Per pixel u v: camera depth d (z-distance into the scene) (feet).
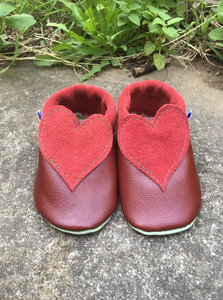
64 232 0.69
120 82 1.14
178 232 0.67
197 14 1.32
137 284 0.62
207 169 0.83
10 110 1.01
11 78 1.15
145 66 1.16
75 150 0.68
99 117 0.71
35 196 0.70
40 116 0.77
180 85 1.13
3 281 0.62
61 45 1.11
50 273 0.63
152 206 0.65
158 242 0.68
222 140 0.91
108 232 0.69
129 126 0.70
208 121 0.98
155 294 0.61
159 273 0.63
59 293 0.61
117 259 0.65
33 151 0.88
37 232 0.70
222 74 1.17
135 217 0.65
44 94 1.08
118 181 0.73
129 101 0.77
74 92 0.78
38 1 1.32
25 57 1.24
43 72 1.19
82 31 1.29
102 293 0.61
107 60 1.19
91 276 0.63
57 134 0.69
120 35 1.18
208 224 0.71
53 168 0.67
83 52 1.15
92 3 1.23
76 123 0.71
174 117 0.70
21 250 0.67
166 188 0.66
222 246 0.67
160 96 0.81
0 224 0.71
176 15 1.28
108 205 0.67
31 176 0.81
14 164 0.84
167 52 1.24
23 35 1.29
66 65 1.22
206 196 0.77
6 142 0.90
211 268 0.64
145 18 1.15
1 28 1.14
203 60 1.24
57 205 0.66
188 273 0.63
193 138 0.92
